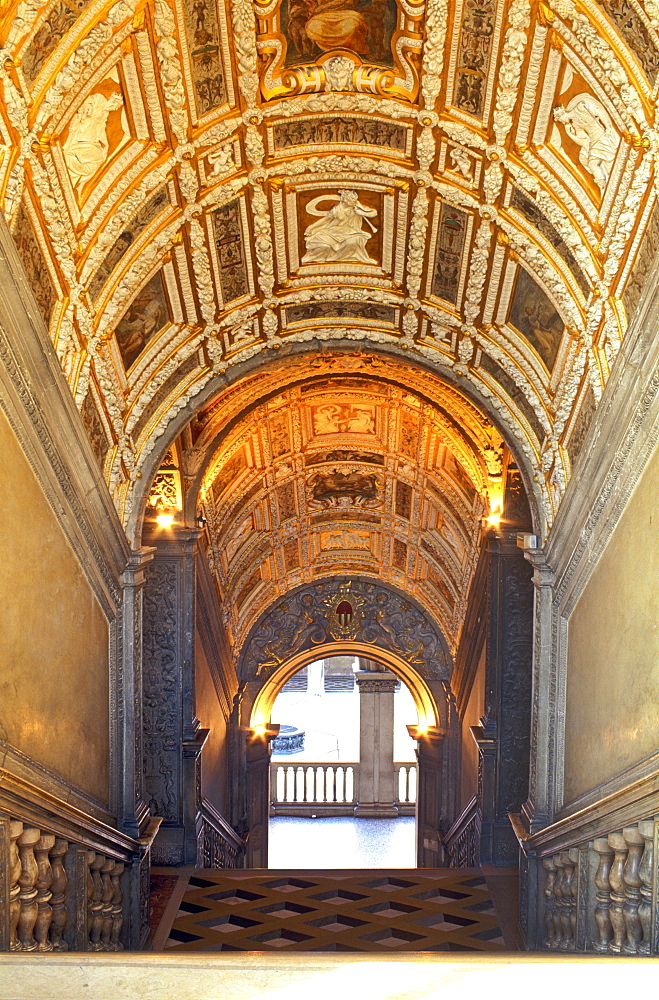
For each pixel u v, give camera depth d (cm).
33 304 468
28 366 472
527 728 1062
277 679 1597
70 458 554
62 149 473
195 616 1091
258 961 302
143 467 735
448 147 573
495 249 623
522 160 545
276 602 1584
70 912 546
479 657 1202
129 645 725
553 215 551
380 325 750
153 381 701
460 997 282
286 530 1418
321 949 765
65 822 512
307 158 602
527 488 749
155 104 511
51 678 535
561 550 677
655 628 456
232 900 881
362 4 497
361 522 1431
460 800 1452
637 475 495
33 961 302
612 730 542
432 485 1260
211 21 491
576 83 478
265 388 1015
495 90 516
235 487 1220
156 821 786
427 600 1552
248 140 574
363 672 2127
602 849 521
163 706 1034
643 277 479
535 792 745
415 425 1158
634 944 464
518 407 736
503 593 1066
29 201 462
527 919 743
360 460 1288
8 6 381
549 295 605
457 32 500
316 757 2375
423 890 904
